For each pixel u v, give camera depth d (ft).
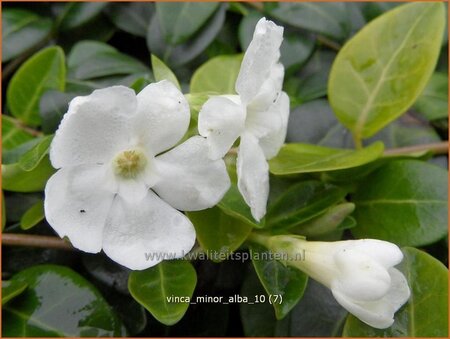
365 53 0.33
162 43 0.37
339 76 0.34
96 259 0.29
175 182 0.24
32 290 0.27
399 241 0.28
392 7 0.39
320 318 0.28
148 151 0.24
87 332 0.26
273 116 0.26
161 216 0.24
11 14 0.38
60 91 0.33
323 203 0.28
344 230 0.31
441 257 0.30
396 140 0.35
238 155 0.23
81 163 0.23
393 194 0.29
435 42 0.32
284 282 0.26
